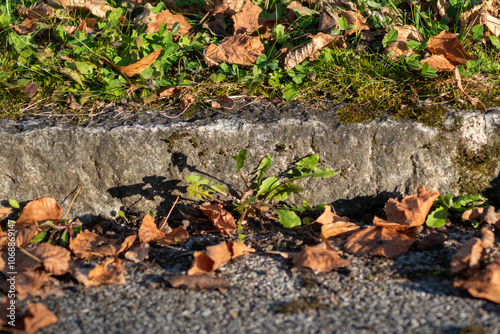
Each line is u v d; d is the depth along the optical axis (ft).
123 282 5.81
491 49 8.52
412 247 6.46
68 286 5.83
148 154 7.30
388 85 7.91
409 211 6.63
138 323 5.05
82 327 5.02
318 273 5.96
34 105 7.95
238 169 6.93
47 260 6.04
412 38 8.52
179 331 4.90
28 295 5.58
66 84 8.09
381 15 9.20
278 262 6.26
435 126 7.15
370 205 7.51
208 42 8.92
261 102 7.93
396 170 7.33
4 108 7.83
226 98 7.81
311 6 9.55
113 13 8.89
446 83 7.72
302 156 7.34
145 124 7.32
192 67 8.32
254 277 5.90
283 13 9.36
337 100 7.79
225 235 7.09
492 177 7.25
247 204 7.34
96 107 7.85
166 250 6.69
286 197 7.36
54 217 7.22
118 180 7.41
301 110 7.61
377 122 7.23
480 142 7.18
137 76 8.16
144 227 6.86
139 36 8.44
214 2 9.60
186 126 7.28
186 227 7.35
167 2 9.93
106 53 8.34
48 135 7.23
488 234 6.19
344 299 5.40
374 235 6.56
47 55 8.60
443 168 7.27
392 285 5.62
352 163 7.34
